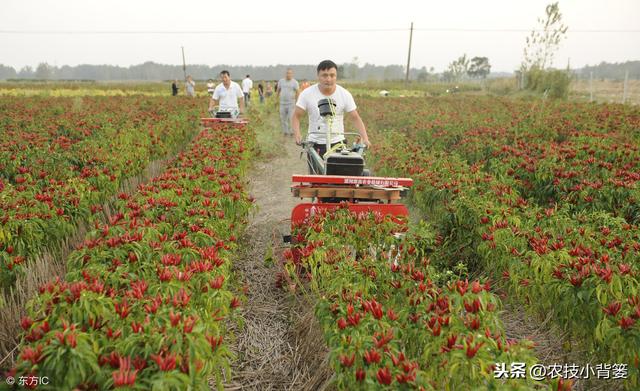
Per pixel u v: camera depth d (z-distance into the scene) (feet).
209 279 10.25
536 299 12.39
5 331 12.00
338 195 15.56
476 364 7.96
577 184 19.72
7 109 49.93
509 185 20.98
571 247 12.88
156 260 11.30
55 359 7.23
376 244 14.17
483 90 144.77
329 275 11.91
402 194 15.90
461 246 16.44
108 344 8.05
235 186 17.19
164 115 44.88
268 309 14.48
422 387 7.61
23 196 15.74
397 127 47.98
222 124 35.81
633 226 14.14
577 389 10.90
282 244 18.84
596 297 10.38
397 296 11.07
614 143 27.02
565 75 99.35
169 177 18.11
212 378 11.07
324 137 19.44
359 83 206.69
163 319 8.40
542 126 36.01
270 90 113.19
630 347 8.96
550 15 101.55
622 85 159.84
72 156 22.72
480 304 9.32
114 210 20.61
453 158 25.13
